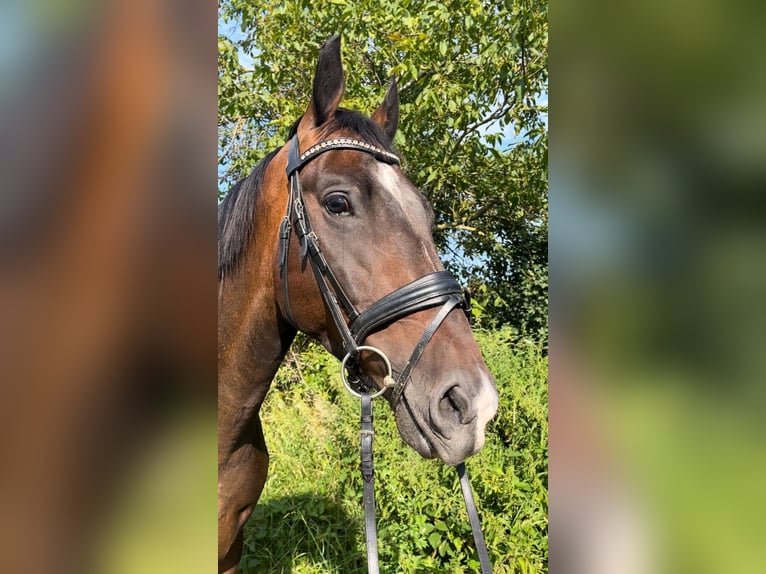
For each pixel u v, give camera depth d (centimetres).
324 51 163
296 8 461
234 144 538
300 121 171
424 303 141
